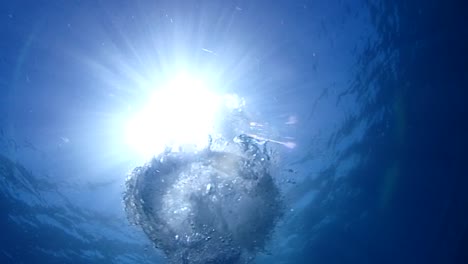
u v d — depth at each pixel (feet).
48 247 49.90
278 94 30.66
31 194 41.91
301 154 36.47
